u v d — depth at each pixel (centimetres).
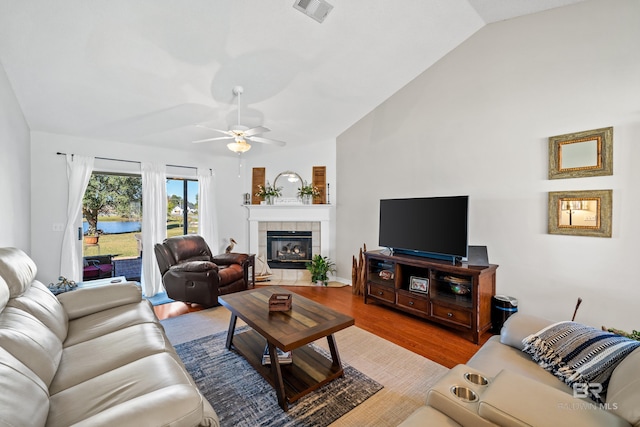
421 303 315
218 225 530
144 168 440
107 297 232
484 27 311
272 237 537
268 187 540
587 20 248
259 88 343
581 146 250
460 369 129
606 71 239
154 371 139
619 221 233
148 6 223
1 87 256
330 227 511
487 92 310
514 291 292
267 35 270
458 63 334
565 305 262
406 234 351
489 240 310
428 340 276
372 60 332
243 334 270
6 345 124
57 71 275
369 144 441
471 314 273
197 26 247
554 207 265
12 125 286
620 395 98
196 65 290
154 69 288
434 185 359
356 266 429
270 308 223
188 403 104
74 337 184
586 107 248
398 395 193
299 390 187
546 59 271
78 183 388
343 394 193
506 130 296
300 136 489
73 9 218
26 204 340
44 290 202
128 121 373
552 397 98
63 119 349
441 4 273
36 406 100
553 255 268
